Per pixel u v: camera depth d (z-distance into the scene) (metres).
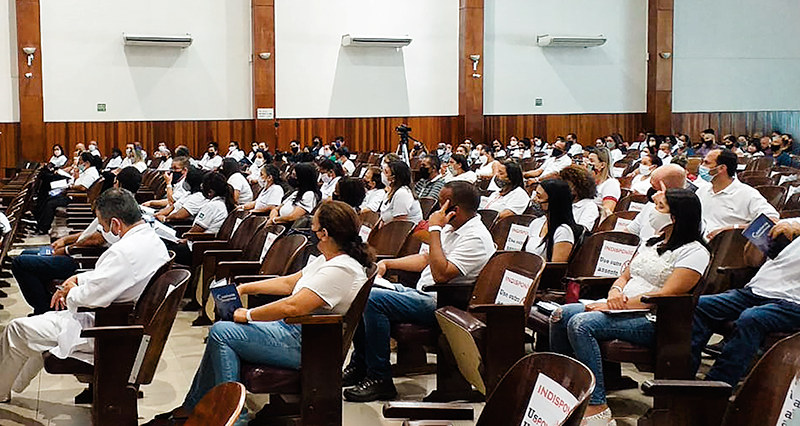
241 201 8.83
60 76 16.23
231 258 5.25
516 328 3.39
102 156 16.56
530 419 2.03
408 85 18.19
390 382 3.99
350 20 17.72
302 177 6.66
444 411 2.19
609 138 17.12
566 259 4.14
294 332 3.23
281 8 17.31
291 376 3.21
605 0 19.27
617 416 3.71
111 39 16.44
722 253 4.04
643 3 19.52
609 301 3.42
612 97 19.53
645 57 19.62
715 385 2.18
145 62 16.69
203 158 16.39
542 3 18.86
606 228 5.10
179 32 16.83
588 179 4.95
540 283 4.14
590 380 1.88
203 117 17.12
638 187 6.54
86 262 4.84
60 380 4.43
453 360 3.90
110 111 16.55
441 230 3.94
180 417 3.32
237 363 3.17
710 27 19.81
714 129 20.06
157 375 4.52
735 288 3.98
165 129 16.91
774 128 20.23
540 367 2.05
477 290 3.69
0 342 3.74
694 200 3.38
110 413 3.21
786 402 1.93
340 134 17.86
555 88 19.12
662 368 3.36
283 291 3.69
